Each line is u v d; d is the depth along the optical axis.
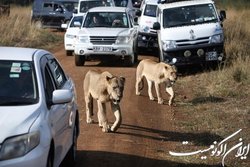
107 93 16.11
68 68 30.12
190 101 21.55
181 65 27.30
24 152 9.20
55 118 10.70
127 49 30.09
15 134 9.23
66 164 12.95
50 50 41.16
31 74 10.96
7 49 12.00
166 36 27.50
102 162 13.70
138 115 19.16
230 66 26.73
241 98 21.09
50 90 11.28
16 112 9.82
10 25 43.00
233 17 50.41
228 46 30.62
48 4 57.38
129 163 13.74
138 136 16.38
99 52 30.02
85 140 15.69
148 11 36.78
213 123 17.78
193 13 28.50
